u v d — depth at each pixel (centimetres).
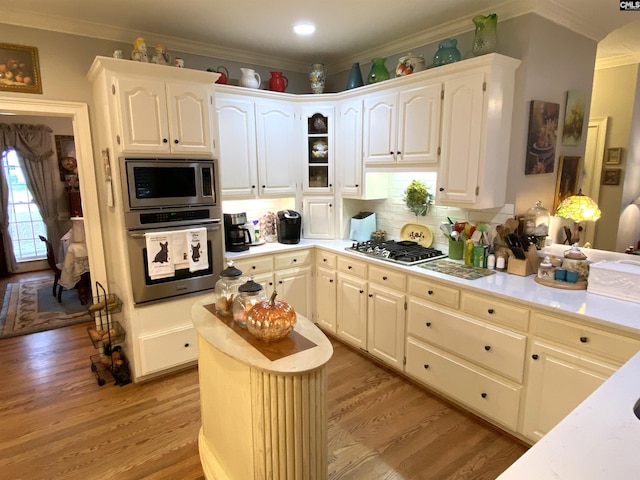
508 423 232
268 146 367
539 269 249
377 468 213
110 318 352
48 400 280
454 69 267
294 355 158
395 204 375
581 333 194
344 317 354
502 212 286
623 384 128
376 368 322
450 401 274
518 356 222
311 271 385
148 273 284
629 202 302
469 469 212
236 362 166
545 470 90
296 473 161
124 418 259
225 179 344
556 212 294
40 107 297
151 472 213
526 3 255
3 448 231
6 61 283
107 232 334
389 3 265
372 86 327
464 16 288
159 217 285
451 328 258
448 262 301
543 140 282
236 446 178
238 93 342
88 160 320
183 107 287
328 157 384
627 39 298
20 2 263
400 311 295
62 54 300
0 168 595
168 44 339
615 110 305
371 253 328
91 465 218
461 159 271
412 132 301
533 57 263
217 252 315
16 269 627
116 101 262
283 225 377
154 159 277
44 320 429
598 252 269
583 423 107
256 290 187
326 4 267
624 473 88
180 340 308
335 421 253
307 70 430
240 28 313
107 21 298
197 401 279
